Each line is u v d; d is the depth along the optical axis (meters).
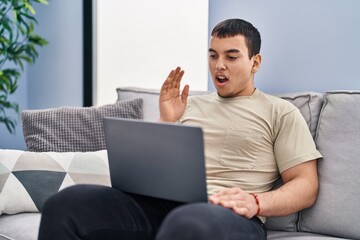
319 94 1.90
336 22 2.07
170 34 2.89
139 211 1.49
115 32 3.28
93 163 2.03
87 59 3.53
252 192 1.73
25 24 3.65
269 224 1.82
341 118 1.77
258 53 1.87
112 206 1.45
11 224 1.85
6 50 3.63
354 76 2.04
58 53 3.75
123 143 1.45
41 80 3.88
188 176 1.35
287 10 2.21
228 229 1.27
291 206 1.63
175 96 1.89
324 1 2.10
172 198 1.41
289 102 1.84
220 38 1.81
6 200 1.92
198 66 2.74
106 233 1.42
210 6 2.48
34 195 1.95
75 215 1.39
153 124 1.36
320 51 2.13
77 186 1.49
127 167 1.48
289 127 1.76
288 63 2.23
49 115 2.25
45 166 2.01
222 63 1.81
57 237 1.37
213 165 1.80
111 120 1.46
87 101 3.55
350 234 1.68
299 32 2.18
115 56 3.29
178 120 1.95
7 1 3.73
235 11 2.38
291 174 1.72
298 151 1.72
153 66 3.02
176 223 1.21
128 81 3.20
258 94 1.87
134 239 1.47
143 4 3.05
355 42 2.02
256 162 1.76
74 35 3.62
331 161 1.75
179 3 2.83
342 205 1.69
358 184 1.68
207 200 1.35
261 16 2.29
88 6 3.49
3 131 3.88
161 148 1.37
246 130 1.79
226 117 1.84
